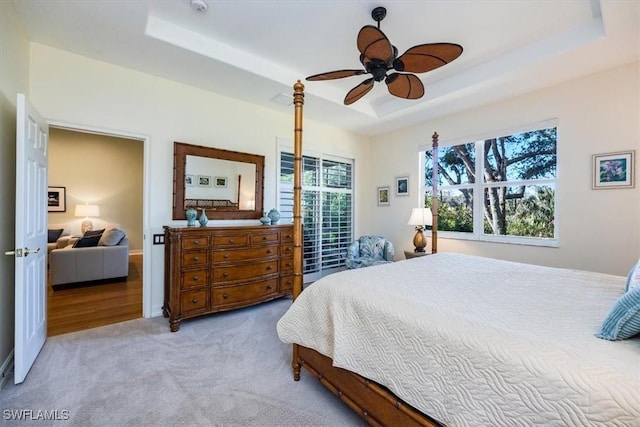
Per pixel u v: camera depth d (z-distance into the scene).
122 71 2.88
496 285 1.79
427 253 4.27
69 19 2.15
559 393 0.86
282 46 2.75
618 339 1.02
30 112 2.02
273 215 3.70
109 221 6.68
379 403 1.42
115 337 2.61
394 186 4.93
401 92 2.31
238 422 1.59
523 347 1.01
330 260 4.88
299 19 2.33
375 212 5.25
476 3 2.12
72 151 6.32
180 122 3.25
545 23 2.36
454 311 1.33
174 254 2.76
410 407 1.29
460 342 1.11
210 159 3.45
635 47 2.39
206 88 3.36
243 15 2.29
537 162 3.35
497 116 3.61
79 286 4.27
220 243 3.04
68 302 3.56
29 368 2.04
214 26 2.45
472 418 1.03
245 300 3.22
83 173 6.43
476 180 3.87
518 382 0.94
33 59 2.46
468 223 4.02
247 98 3.65
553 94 3.14
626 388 0.79
